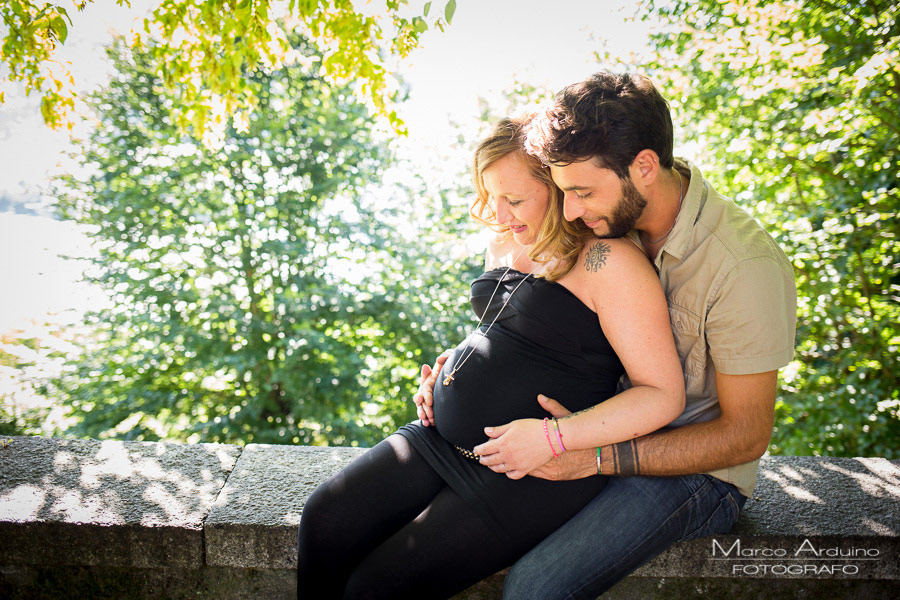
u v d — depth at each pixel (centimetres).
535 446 156
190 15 326
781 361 154
